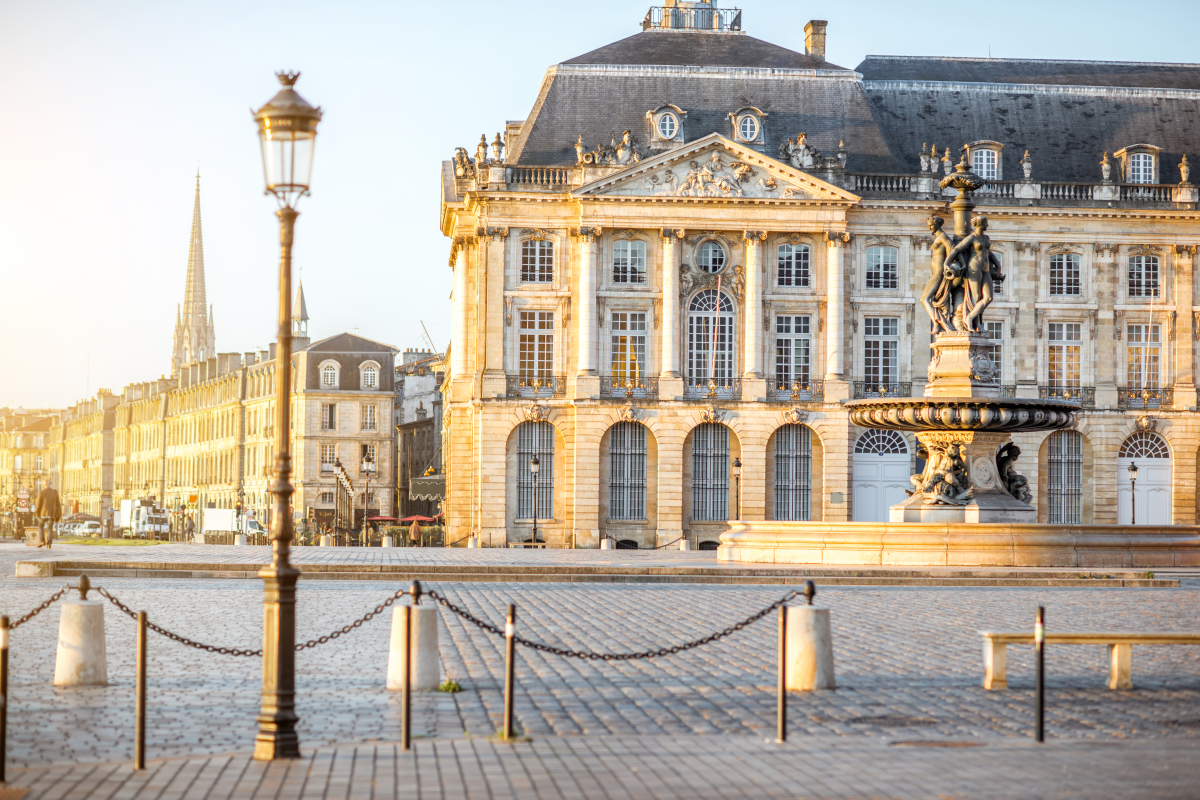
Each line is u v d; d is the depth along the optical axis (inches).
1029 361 2903.5
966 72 3171.8
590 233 2773.1
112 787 479.8
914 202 2849.4
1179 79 3191.4
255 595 1259.2
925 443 1769.2
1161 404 2915.8
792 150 2837.1
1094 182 2952.8
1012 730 598.2
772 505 2827.3
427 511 4343.0
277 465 551.8
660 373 2800.2
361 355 4840.1
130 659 804.0
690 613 1119.6
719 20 3208.7
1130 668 737.6
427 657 699.4
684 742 562.6
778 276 2844.5
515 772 503.5
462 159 3068.4
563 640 919.0
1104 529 1697.8
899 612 1147.9
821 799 463.8
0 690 498.6
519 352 2807.6
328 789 476.4
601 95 2938.0
